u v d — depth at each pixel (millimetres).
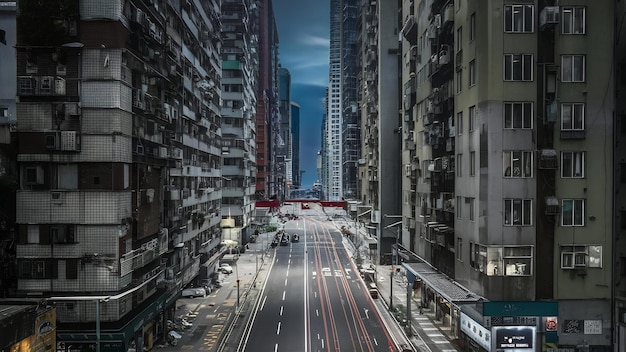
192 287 57594
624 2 32812
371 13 88812
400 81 77625
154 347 38375
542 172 32500
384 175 77438
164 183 41125
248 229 98812
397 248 67688
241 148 86938
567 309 32406
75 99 31188
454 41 39375
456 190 38906
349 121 130625
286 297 57688
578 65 32750
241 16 89812
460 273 37938
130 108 33188
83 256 30969
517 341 31953
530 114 32375
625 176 32719
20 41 31016
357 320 48219
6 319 22922
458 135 38406
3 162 30812
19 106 30969
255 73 125812
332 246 101250
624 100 32844
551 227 32500
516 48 32406
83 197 30969
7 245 31797
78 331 30406
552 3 32625
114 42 31234
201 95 56312
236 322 46656
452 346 39188
